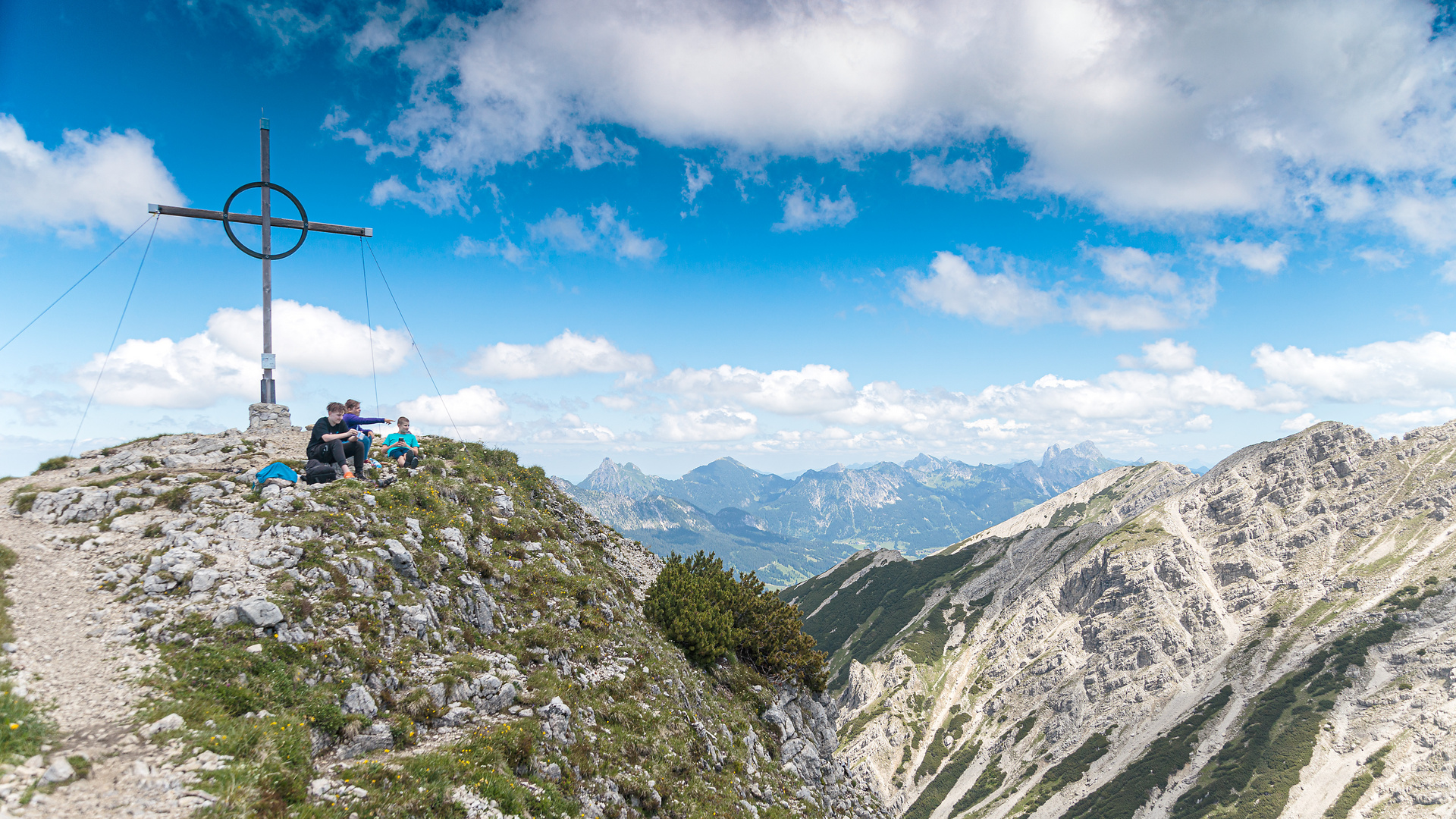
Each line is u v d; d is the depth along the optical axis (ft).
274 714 39.75
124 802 28.94
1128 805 648.79
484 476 98.43
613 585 98.37
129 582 46.34
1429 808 529.45
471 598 64.59
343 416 73.15
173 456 73.31
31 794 27.30
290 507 60.23
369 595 53.98
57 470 69.21
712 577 117.80
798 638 117.70
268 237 92.84
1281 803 580.71
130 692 36.17
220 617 44.47
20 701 32.14
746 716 93.71
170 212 85.76
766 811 71.87
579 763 53.26
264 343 94.43
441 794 39.55
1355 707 652.48
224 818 30.14
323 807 34.76
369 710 45.19
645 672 74.90
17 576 44.52
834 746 119.65
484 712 52.31
